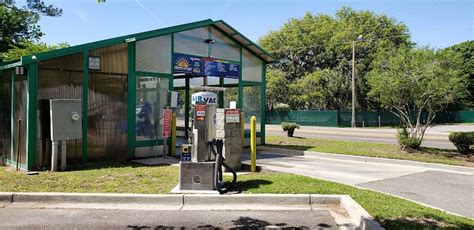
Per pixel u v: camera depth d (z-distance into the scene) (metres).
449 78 13.11
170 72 11.73
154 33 11.05
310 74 41.31
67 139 8.76
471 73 45.41
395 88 13.64
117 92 10.22
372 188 7.85
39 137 8.78
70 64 9.22
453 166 10.38
